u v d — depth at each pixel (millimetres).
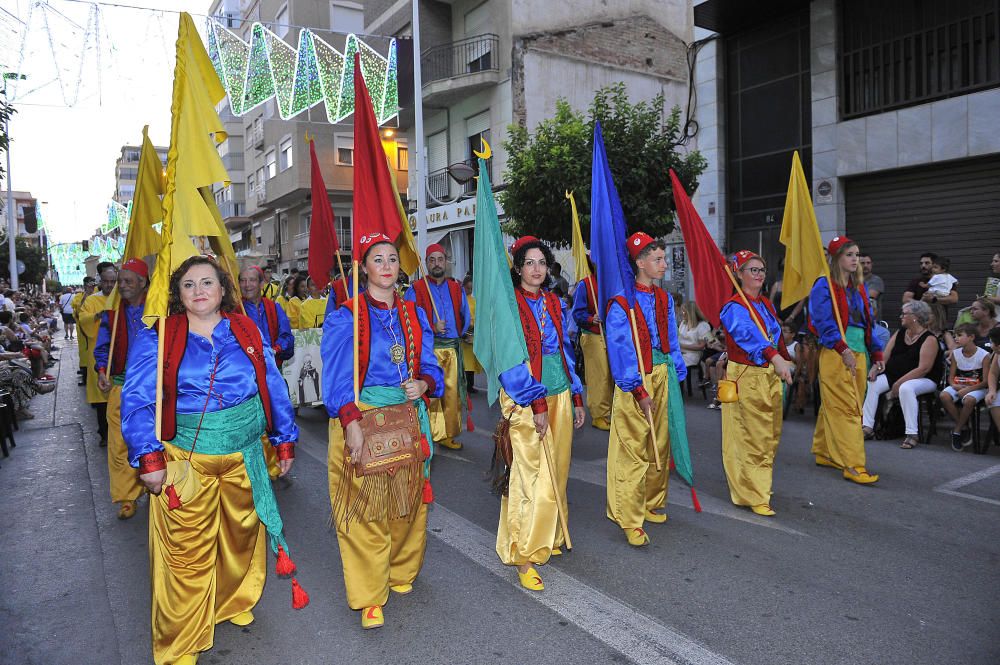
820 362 5922
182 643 3070
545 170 12406
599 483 6074
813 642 3293
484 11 19328
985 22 10695
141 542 4930
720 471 6324
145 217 4844
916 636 3330
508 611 3691
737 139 14414
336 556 4570
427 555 4480
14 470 7020
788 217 6066
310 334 9031
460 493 5816
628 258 4766
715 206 14523
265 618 3707
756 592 3828
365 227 3574
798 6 13133
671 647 3285
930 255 9570
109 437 5363
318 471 6621
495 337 3791
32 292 47094
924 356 6918
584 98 19219
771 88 13758
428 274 7406
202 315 3074
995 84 10648
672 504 5387
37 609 3906
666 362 4797
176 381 2975
